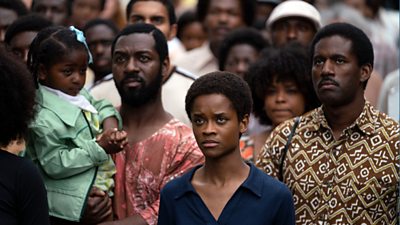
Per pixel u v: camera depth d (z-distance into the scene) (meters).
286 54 7.27
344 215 5.93
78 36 6.39
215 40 9.55
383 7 13.41
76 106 6.33
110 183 6.44
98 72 8.84
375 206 5.92
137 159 6.52
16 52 7.44
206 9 9.74
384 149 5.96
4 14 8.71
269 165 6.25
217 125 5.55
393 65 11.22
